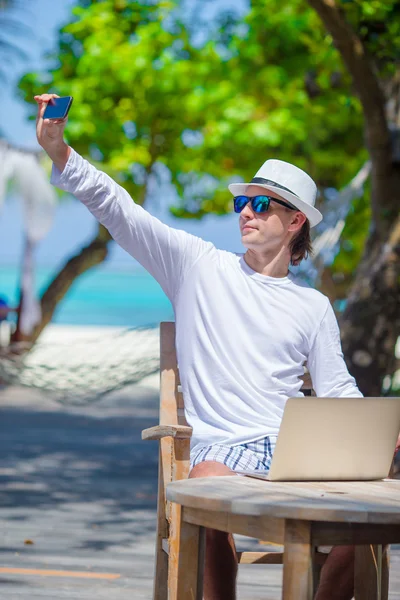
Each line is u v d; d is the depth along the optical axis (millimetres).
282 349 4047
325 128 18188
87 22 18328
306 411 3266
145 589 5332
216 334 4012
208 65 18094
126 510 8055
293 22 16359
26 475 9859
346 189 11180
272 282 4117
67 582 5438
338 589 3650
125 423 15656
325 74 17000
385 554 3963
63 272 19453
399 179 10297
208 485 3191
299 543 2809
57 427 14703
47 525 7262
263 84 17750
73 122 18172
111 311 60031
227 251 4238
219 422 3924
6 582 5371
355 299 10531
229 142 17828
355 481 3459
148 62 18031
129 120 18609
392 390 11023
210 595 3516
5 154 12977
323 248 10727
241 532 3006
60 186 4000
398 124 10523
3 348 13297
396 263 10383
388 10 9359
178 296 4117
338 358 4180
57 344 11516
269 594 5367
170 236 4125
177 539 3703
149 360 11039
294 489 3150
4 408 17312
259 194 4199
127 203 4074
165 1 18312
